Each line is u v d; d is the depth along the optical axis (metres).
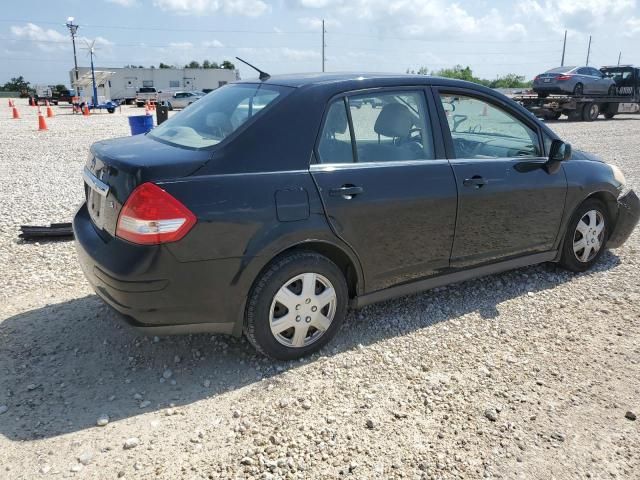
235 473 2.51
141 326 3.00
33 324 3.86
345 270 3.67
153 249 2.85
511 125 4.33
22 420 2.84
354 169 3.44
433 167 3.78
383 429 2.84
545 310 4.26
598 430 2.88
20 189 8.32
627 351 3.68
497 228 4.17
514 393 3.18
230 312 3.13
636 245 5.86
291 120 3.28
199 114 3.75
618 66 25.41
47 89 54.09
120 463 2.56
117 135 17.41
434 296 4.47
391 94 3.72
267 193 3.09
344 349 3.63
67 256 5.19
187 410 2.97
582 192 4.65
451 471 2.56
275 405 3.03
